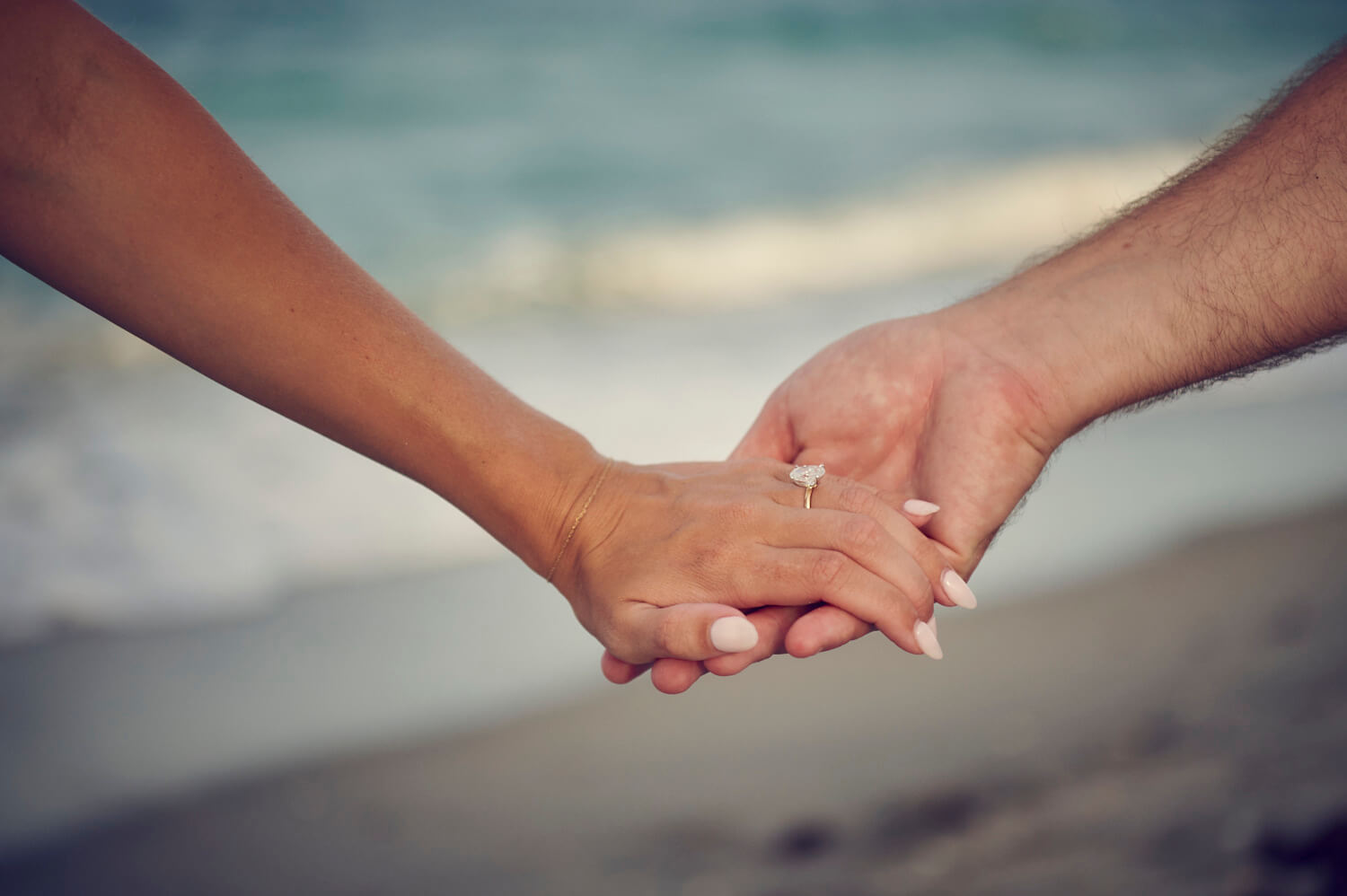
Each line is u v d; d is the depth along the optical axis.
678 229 8.80
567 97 12.55
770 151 11.17
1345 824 2.20
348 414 1.37
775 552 1.51
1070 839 2.31
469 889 2.36
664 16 15.87
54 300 6.19
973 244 8.80
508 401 1.55
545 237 8.52
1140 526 3.98
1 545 3.74
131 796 2.71
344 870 2.45
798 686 3.11
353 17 14.63
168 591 3.59
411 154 10.42
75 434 4.63
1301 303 1.52
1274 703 2.80
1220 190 1.60
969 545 1.67
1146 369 1.63
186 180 1.22
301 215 1.34
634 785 2.69
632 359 5.74
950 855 2.31
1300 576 3.58
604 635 1.55
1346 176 1.48
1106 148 11.33
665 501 1.58
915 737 2.81
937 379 1.76
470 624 3.51
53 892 2.39
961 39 16.30
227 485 4.23
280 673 3.21
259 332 1.28
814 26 16.08
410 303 6.96
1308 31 17.42
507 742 2.91
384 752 2.88
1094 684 3.02
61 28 1.16
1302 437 4.64
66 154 1.16
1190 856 2.20
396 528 4.03
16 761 2.79
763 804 2.57
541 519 1.55
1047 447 1.69
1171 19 17.56
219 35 13.43
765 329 6.35
